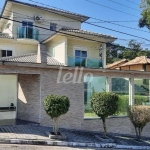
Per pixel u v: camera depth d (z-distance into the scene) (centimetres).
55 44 2127
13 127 1215
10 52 2191
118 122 1551
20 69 1248
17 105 1523
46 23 2444
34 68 1294
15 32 2255
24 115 1445
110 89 1554
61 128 1345
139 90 1702
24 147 932
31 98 1395
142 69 2355
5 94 1623
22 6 2305
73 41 2166
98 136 1284
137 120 1342
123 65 2547
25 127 1233
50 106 1087
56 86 1355
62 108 1091
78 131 1363
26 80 1452
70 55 2138
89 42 2266
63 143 1037
